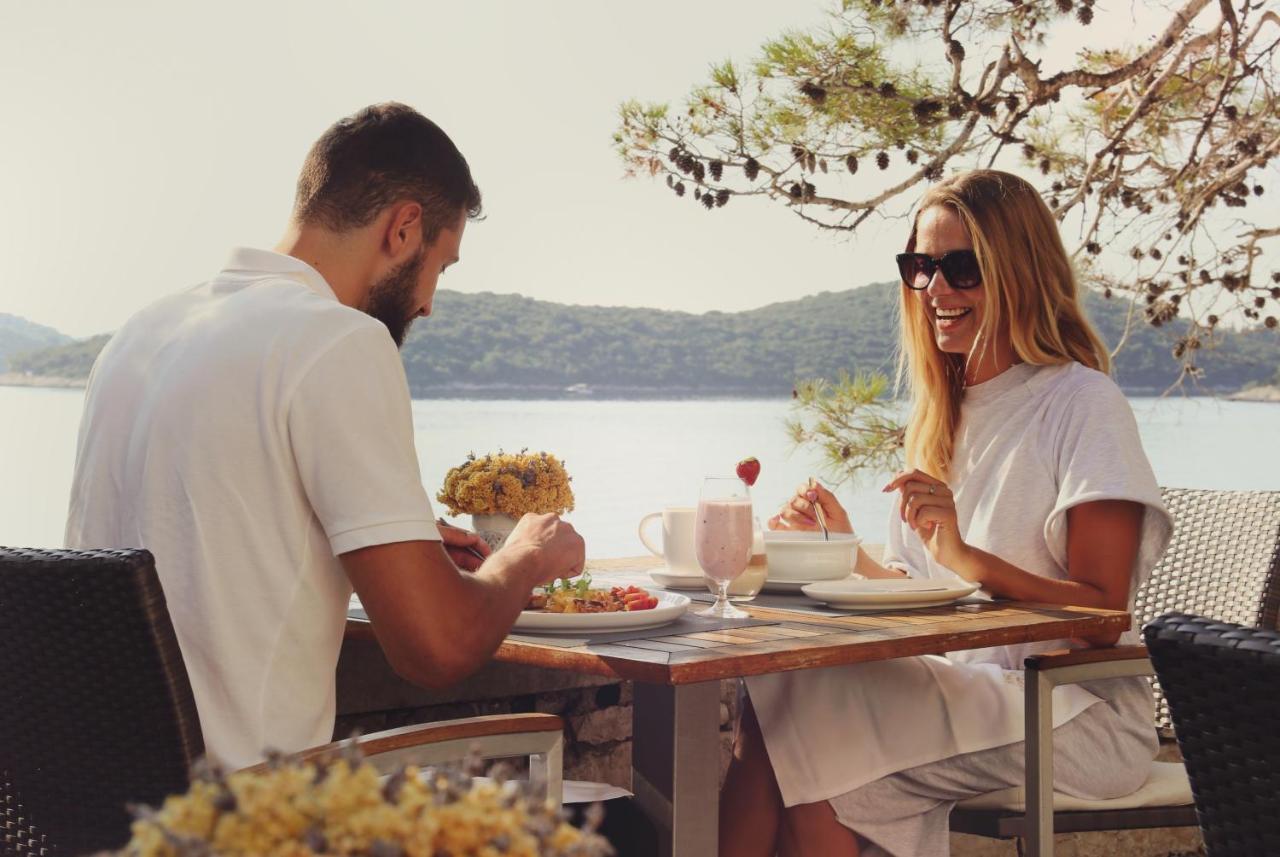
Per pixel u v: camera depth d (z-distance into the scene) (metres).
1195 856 3.09
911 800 2.01
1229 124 5.18
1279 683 1.04
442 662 1.47
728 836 2.07
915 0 4.25
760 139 4.37
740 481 1.90
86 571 1.25
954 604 2.03
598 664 1.51
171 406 1.49
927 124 4.30
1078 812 2.04
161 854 0.63
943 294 2.37
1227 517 2.50
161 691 1.27
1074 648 2.16
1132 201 5.19
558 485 2.21
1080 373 2.29
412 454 1.53
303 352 1.48
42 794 1.36
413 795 0.67
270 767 0.71
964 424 2.42
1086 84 4.52
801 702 2.02
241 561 1.47
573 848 0.70
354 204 1.70
